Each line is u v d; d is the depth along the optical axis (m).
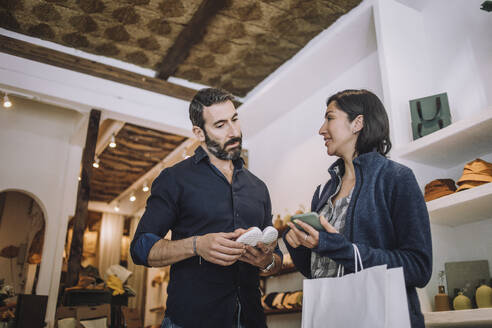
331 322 1.30
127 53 5.12
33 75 4.91
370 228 1.45
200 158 1.85
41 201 5.82
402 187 1.43
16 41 4.78
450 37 3.38
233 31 4.59
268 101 5.23
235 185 1.84
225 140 1.85
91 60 5.14
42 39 4.91
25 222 7.96
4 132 5.82
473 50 3.17
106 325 5.07
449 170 2.98
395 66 3.34
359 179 1.57
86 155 5.16
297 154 5.14
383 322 1.15
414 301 1.35
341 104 1.75
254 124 5.84
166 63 5.17
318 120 4.88
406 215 1.39
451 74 3.30
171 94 5.55
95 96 5.23
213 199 1.77
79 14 4.45
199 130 1.92
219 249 1.46
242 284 1.72
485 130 2.45
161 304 10.13
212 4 4.07
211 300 1.64
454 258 2.73
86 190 5.11
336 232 1.39
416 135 2.85
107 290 5.45
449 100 3.28
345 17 4.23
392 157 2.89
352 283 1.28
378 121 1.69
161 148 7.71
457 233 2.80
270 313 4.45
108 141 7.16
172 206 1.77
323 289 1.36
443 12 3.49
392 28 3.51
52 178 5.99
